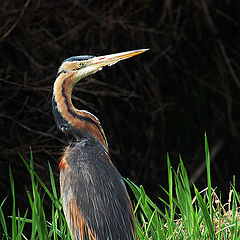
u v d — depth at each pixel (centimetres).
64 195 799
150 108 2156
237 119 2347
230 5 2330
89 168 782
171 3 2123
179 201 899
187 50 2320
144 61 2122
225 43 2341
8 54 1814
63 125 858
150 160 2188
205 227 902
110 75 2048
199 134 2327
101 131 880
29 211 1833
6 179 1803
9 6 1767
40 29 1811
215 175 2328
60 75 866
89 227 764
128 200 798
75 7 1919
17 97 1761
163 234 884
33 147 1681
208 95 2347
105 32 1977
